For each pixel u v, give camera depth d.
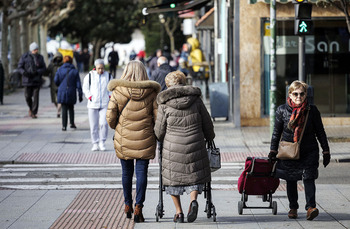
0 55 71.56
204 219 17.33
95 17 150.75
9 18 70.94
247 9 37.34
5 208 19.02
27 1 76.31
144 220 17.19
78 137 34.47
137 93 16.89
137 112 16.95
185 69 58.09
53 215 18.03
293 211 17.31
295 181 17.20
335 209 18.50
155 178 24.09
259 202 19.55
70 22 146.88
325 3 35.41
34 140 33.47
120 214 18.09
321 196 20.42
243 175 17.66
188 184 16.14
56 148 30.94
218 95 41.16
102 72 29.58
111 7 151.50
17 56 82.19
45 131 36.94
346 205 19.05
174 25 141.00
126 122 16.97
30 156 28.70
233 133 35.38
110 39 162.75
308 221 16.98
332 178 23.75
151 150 17.05
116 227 16.52
